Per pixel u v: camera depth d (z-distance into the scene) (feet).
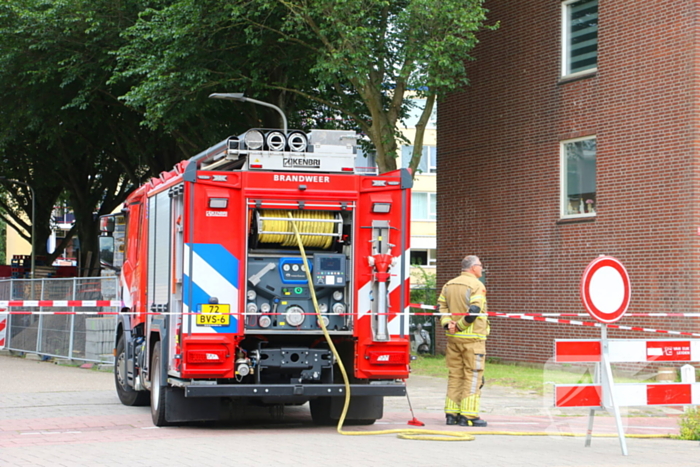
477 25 54.90
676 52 52.80
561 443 28.76
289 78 77.41
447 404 33.22
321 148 31.09
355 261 30.68
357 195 30.73
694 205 51.52
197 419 31.07
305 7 55.21
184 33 64.54
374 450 26.09
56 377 53.36
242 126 83.56
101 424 32.86
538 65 62.90
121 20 77.25
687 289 51.75
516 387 48.24
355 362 30.68
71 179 114.01
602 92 57.77
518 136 64.49
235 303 29.68
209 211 29.58
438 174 71.67
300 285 30.53
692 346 28.25
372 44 55.98
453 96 70.33
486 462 23.94
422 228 151.64
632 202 55.42
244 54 69.67
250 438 28.81
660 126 53.67
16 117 91.04
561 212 60.95
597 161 57.93
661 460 24.77
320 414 33.78
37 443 27.73
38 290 71.36
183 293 29.30
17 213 149.59
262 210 30.14
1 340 76.89
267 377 31.07
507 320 65.00
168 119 69.92
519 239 64.18
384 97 74.08
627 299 27.71
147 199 36.27
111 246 43.80
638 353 27.91
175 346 29.89
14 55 80.74
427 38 55.26
